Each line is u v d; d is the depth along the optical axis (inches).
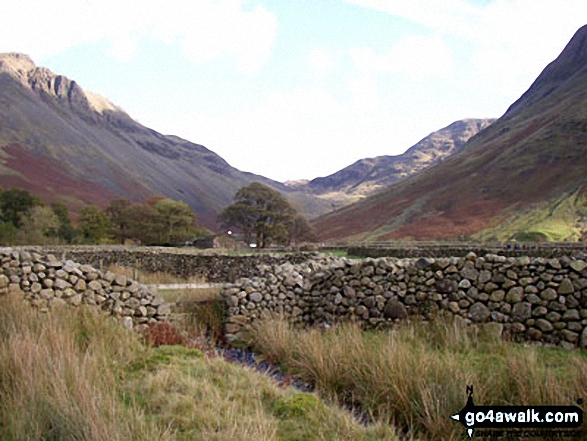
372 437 226.7
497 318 386.9
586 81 6225.4
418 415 247.9
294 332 411.2
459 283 408.5
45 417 207.2
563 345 355.3
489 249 905.5
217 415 225.5
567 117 5172.2
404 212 4771.2
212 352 371.6
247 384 283.3
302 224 3659.0
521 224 3334.2
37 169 6688.0
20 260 401.4
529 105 7475.4
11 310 344.5
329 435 220.8
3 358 258.5
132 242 3206.2
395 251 1012.5
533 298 375.9
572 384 250.2
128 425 201.2
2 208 2598.4
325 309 479.8
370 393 280.4
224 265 834.2
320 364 319.9
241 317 459.5
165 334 399.2
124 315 422.3
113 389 243.4
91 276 418.0
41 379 233.5
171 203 3051.2
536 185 4119.1
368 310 450.0
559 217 3250.5
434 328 386.0
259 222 3221.0
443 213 4352.9
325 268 502.0
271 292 478.0
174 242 2854.3
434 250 941.2
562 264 371.2
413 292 430.3
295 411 244.4
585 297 356.2
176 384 266.7
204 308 493.7
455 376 264.8
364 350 320.8
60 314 358.6
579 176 3941.9
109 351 322.3
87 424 194.5
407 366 280.8
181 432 213.0
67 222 2898.6
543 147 4785.9
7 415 210.4
